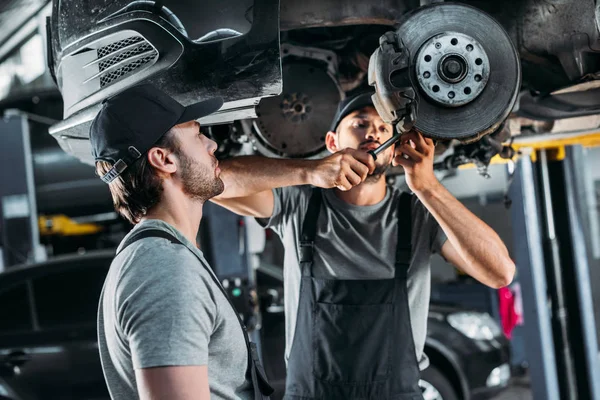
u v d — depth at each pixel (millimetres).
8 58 6953
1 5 6500
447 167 2588
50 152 6875
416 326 2387
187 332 1403
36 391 4559
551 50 2326
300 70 2500
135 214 1579
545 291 3859
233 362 1542
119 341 1464
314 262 2381
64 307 4695
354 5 2223
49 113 7145
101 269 4789
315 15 2236
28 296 4688
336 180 2039
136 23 1992
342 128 2373
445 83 1927
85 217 7164
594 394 3797
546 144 3410
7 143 6500
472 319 5051
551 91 2436
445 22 1941
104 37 2033
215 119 2088
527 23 2348
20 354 4578
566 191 3848
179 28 1975
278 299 5070
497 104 1951
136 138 1543
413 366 2309
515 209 3939
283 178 2117
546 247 3867
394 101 1896
